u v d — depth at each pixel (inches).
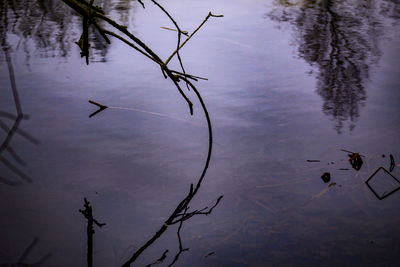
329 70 198.4
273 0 369.1
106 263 84.9
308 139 134.8
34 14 305.1
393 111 152.9
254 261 84.9
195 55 218.2
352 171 117.0
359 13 317.7
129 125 145.9
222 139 136.9
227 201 106.0
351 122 145.5
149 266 84.0
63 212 100.7
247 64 206.8
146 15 300.4
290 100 165.5
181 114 155.3
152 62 211.8
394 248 87.3
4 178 113.3
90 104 161.2
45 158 123.9
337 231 93.4
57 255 86.8
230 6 335.6
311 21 293.3
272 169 119.5
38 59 208.2
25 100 161.3
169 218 99.6
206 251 88.5
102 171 118.2
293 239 91.3
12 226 95.0
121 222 98.1
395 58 214.2
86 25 98.7
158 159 125.1
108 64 207.3
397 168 117.2
